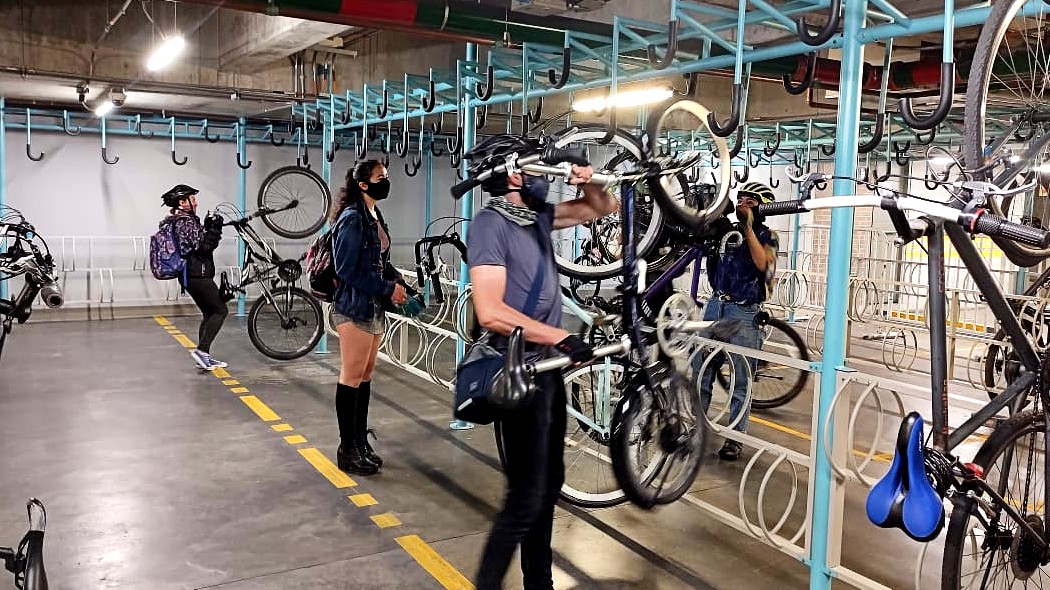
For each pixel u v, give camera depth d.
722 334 2.77
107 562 3.12
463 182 2.28
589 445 4.60
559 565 3.20
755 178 11.23
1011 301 5.37
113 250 9.51
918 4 3.24
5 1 6.39
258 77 7.47
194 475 4.14
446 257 11.85
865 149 2.97
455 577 3.07
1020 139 3.26
